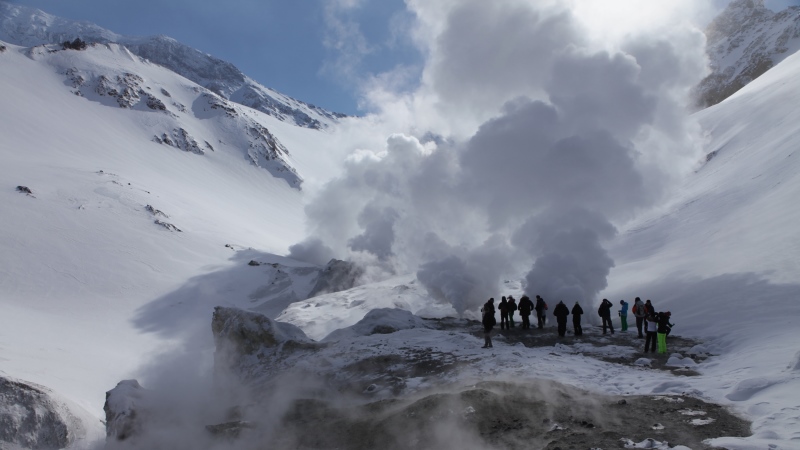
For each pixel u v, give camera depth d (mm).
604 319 19953
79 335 41344
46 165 83312
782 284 18891
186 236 71688
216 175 121938
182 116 140250
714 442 8281
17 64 127500
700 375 12930
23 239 58781
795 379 10234
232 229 82375
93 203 72062
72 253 58812
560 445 8734
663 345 15758
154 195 83375
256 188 125250
